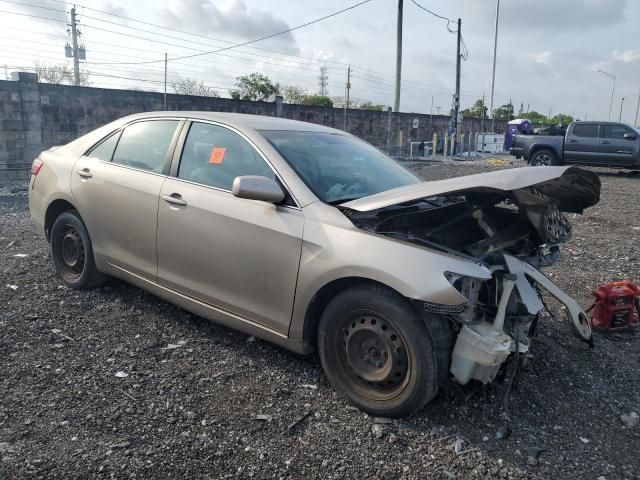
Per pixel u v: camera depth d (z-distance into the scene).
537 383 3.61
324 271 3.18
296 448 2.83
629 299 4.53
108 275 4.83
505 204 3.86
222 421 3.03
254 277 3.50
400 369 3.05
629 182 17.27
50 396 3.18
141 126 4.50
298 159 3.68
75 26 32.47
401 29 28.61
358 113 27.12
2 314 4.27
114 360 3.66
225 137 3.92
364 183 3.79
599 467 2.79
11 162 13.73
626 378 3.77
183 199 3.87
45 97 14.39
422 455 2.82
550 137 19.95
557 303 5.20
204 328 4.21
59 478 2.51
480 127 43.00
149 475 2.56
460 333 3.00
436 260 2.94
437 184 3.18
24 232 7.14
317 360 3.78
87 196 4.56
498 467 2.75
